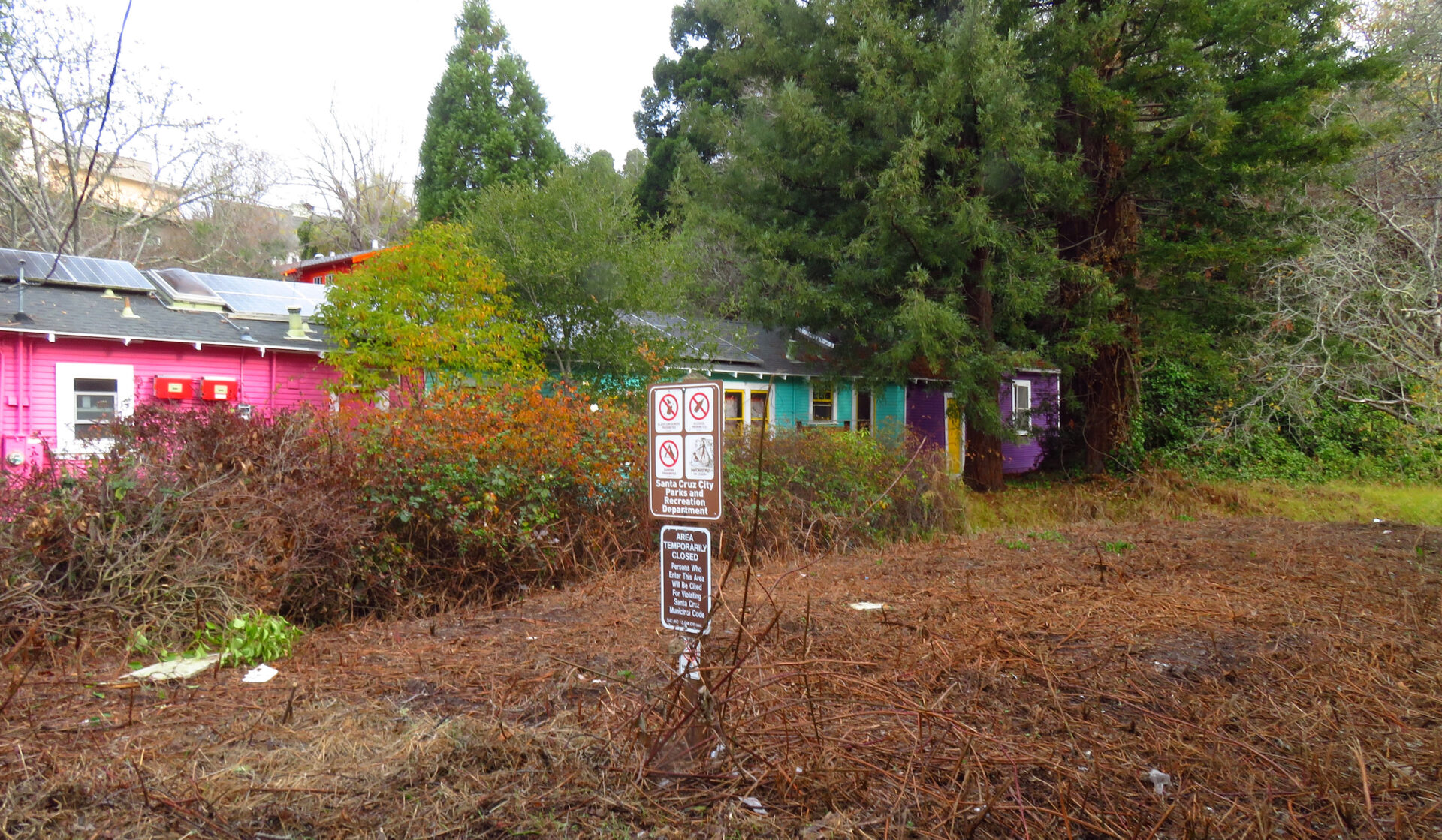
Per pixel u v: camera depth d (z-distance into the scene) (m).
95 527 5.55
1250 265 15.65
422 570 7.52
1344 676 4.77
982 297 16.78
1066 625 5.85
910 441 12.53
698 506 3.47
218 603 5.62
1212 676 4.79
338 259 27.83
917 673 4.64
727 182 17.97
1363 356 12.78
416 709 4.16
